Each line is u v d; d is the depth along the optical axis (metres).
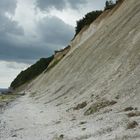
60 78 69.25
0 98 85.25
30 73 136.88
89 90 42.97
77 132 26.48
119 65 40.56
